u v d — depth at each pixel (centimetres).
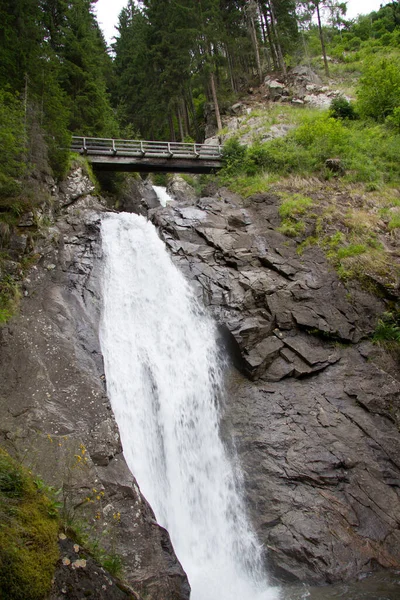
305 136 2564
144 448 1211
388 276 1622
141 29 4950
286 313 1562
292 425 1323
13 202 1488
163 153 2562
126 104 4453
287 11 4662
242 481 1233
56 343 1218
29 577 520
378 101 2886
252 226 1927
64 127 2017
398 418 1337
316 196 2102
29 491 641
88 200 2011
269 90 4150
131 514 929
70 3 3291
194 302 1619
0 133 1469
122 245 1720
